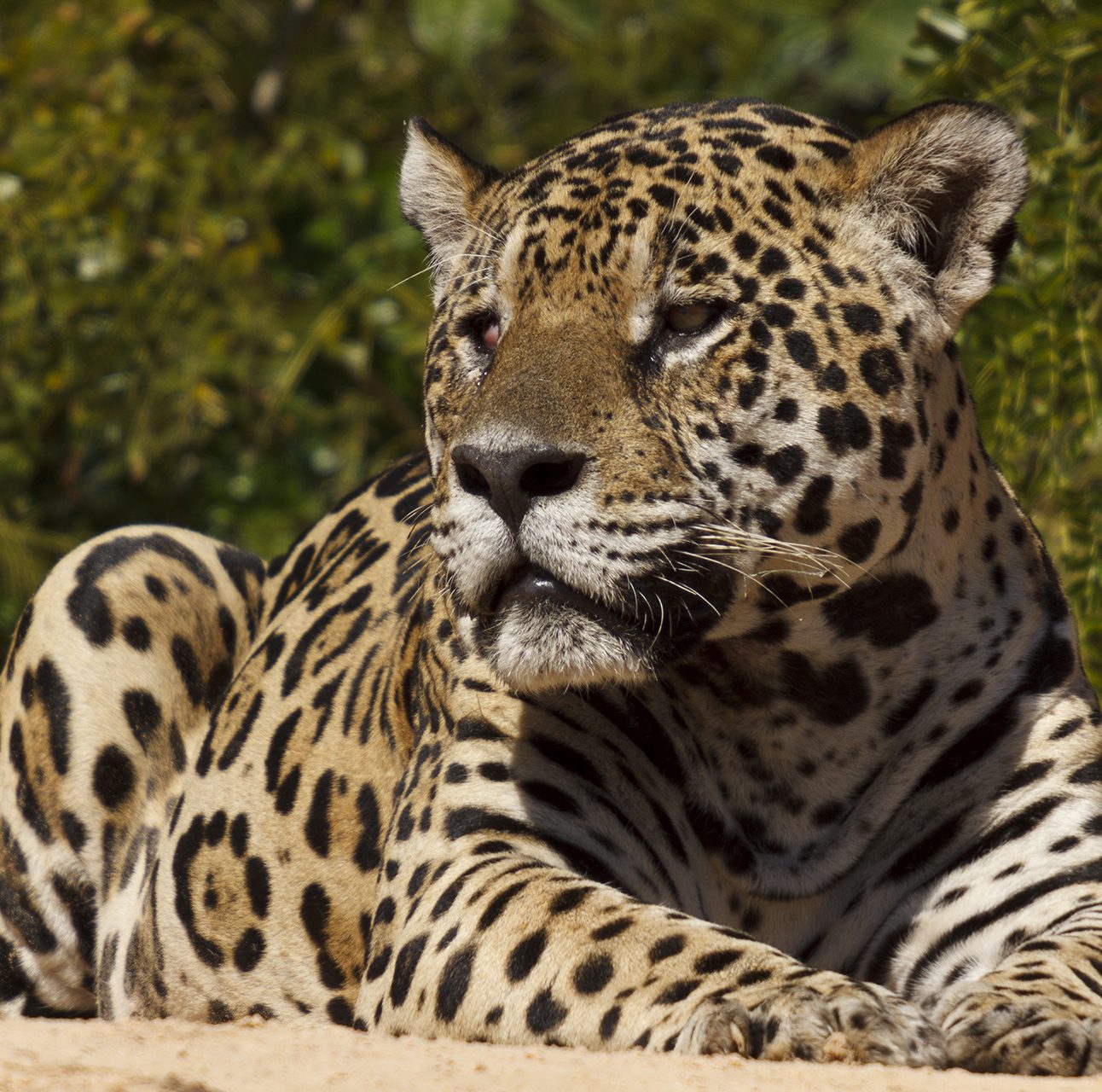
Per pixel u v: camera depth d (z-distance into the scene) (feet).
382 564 30.73
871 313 24.21
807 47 67.36
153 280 56.44
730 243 23.82
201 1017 29.99
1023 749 25.30
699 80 68.95
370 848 27.96
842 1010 18.95
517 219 24.86
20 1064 15.89
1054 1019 19.62
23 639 33.24
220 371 57.77
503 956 21.72
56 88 59.77
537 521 22.54
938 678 25.21
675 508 23.06
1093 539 37.47
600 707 24.86
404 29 68.90
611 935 21.21
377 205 62.03
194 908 29.99
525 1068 17.25
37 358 56.85
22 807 32.55
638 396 23.38
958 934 24.75
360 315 59.88
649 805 25.29
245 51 66.59
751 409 23.57
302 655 30.60
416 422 60.23
